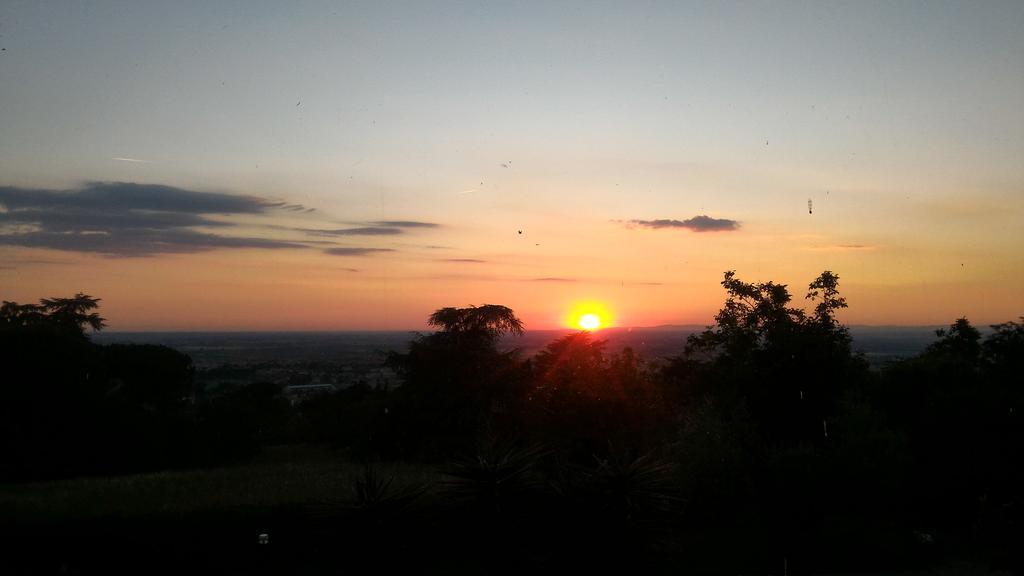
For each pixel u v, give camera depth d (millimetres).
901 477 19734
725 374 26828
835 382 24953
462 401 36875
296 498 20469
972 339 31703
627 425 20797
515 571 13320
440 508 14086
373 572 13680
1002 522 16406
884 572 16125
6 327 36969
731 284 28828
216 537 17781
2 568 16562
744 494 19844
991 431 19859
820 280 27422
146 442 36812
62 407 35125
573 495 13516
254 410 45125
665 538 14273
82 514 18672
